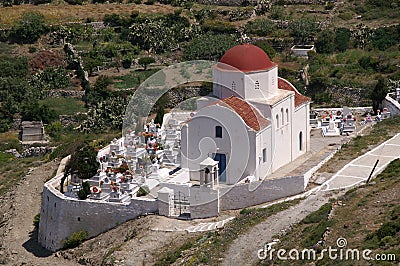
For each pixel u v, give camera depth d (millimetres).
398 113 96812
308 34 137875
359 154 84062
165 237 72500
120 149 88625
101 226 78500
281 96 83875
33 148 111188
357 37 135375
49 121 119625
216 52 133000
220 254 64875
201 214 75562
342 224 62281
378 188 70125
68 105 124625
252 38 138250
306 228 65062
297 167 83125
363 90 117938
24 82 128000
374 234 57875
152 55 136625
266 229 67938
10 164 105812
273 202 75562
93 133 114000
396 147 84812
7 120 120750
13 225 86125
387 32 135625
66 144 106500
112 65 133375
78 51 138000
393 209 62562
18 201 91375
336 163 82062
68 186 82250
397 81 114938
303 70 124188
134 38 140750
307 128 89188
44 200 82312
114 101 118875
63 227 79562
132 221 77000
